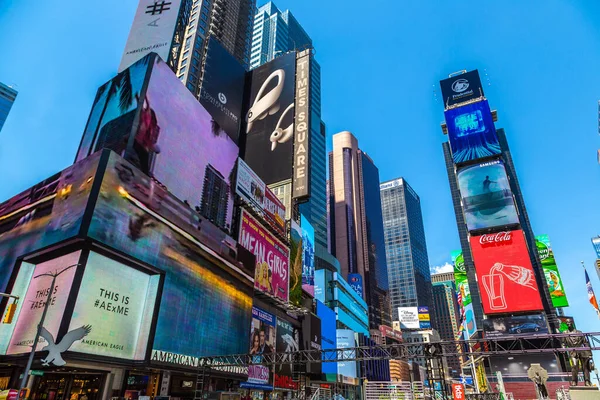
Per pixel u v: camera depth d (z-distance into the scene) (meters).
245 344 51.41
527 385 81.62
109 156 35.72
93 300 31.81
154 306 36.91
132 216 36.69
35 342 25.86
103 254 33.56
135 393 35.09
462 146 119.19
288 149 89.50
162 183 43.28
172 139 46.69
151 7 87.75
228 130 95.31
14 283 34.78
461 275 191.75
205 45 102.69
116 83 48.03
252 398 53.72
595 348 29.50
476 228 105.81
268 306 65.31
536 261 159.25
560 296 150.75
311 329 77.69
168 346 37.12
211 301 45.62
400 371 136.62
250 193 64.81
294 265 76.56
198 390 39.16
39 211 37.41
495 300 95.88
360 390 109.88
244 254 56.09
